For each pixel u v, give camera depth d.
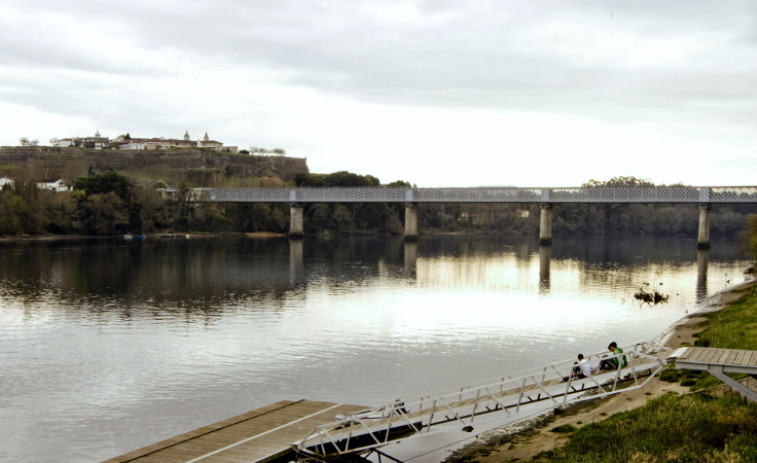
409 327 72.94
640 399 38.53
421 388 49.22
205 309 83.00
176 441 35.31
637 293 102.94
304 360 57.53
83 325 71.56
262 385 50.16
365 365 56.00
